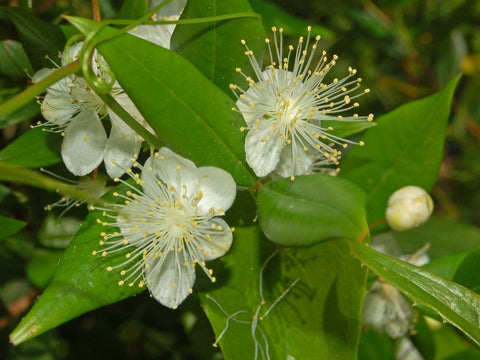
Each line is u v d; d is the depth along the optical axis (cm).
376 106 25
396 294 16
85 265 13
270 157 14
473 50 25
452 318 12
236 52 14
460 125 26
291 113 14
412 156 16
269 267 14
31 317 13
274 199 13
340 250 14
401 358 19
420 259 17
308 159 14
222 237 13
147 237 14
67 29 15
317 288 14
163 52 13
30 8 17
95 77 13
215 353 16
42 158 15
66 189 12
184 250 13
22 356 17
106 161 14
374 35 23
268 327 14
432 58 24
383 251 17
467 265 15
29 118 16
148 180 14
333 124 14
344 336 14
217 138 13
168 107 13
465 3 23
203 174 13
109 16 17
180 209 14
